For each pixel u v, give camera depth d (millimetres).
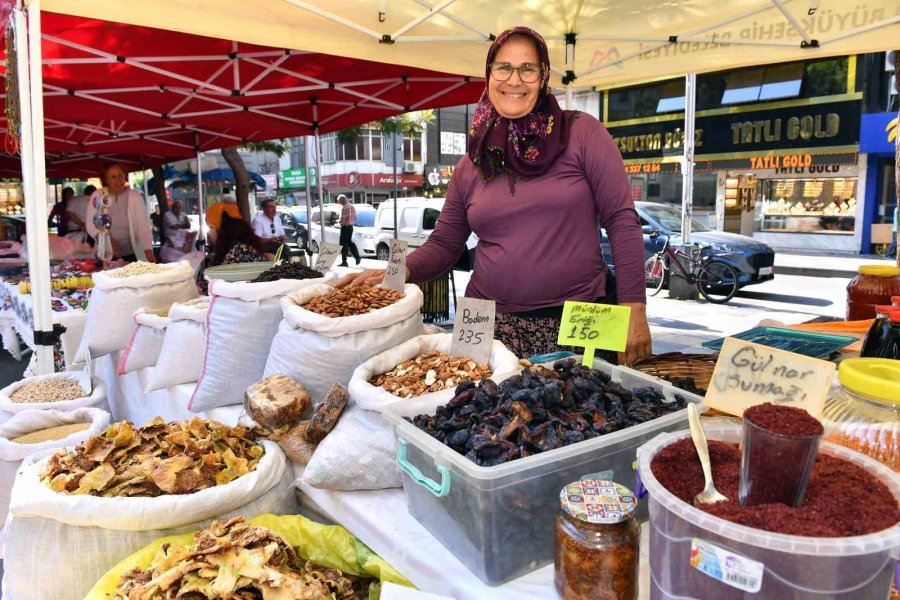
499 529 921
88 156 9234
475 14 3234
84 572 1270
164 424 1555
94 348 2773
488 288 1940
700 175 15398
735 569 605
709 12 3129
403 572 1091
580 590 853
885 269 1869
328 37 2912
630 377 1332
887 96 12344
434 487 1015
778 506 643
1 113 5074
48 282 2693
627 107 16266
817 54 2896
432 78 4500
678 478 753
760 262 7770
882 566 595
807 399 857
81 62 3611
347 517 1272
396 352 1562
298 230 16125
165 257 7812
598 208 1861
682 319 6707
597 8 3266
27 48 2383
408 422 1117
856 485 689
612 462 1015
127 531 1283
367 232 14125
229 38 2633
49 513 1277
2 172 10297
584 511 847
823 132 13133
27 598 1293
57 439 2293
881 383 836
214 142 8047
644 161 16156
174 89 4461
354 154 27375
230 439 1500
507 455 950
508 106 1731
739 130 14297
